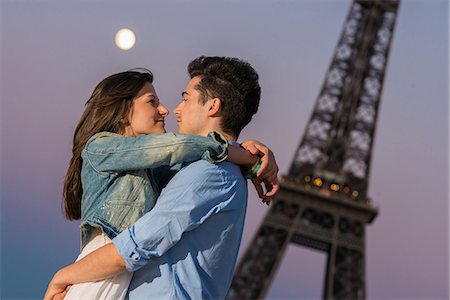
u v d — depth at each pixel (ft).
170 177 8.96
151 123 8.87
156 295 8.07
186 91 9.09
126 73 9.00
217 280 8.42
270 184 8.98
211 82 8.93
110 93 8.79
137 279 8.17
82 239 8.46
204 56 9.18
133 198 8.39
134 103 8.85
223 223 8.39
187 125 8.98
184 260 8.18
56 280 8.08
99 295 8.02
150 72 9.15
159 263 8.14
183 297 8.09
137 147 8.27
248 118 9.05
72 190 8.81
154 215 8.00
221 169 8.39
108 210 8.32
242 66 9.00
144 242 7.91
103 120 8.71
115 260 7.90
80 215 8.91
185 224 8.03
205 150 8.35
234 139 9.01
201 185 8.17
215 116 8.90
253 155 8.87
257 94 9.09
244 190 8.68
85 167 8.53
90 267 7.96
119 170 8.36
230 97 8.87
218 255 8.39
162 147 8.24
